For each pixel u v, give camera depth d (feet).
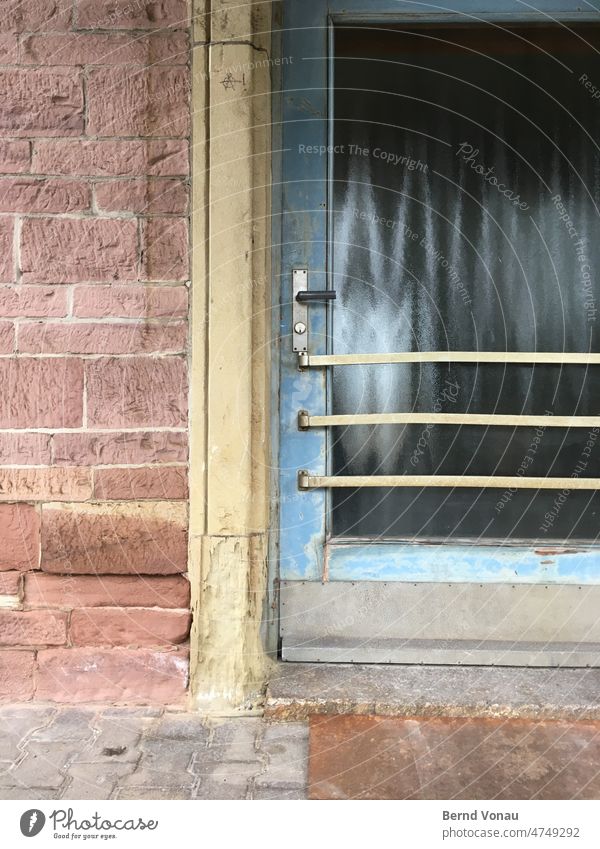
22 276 6.64
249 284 6.57
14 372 6.66
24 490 6.70
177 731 6.33
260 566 6.82
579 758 5.87
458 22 7.23
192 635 6.68
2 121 6.60
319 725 6.37
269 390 7.21
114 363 6.64
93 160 6.59
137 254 6.61
